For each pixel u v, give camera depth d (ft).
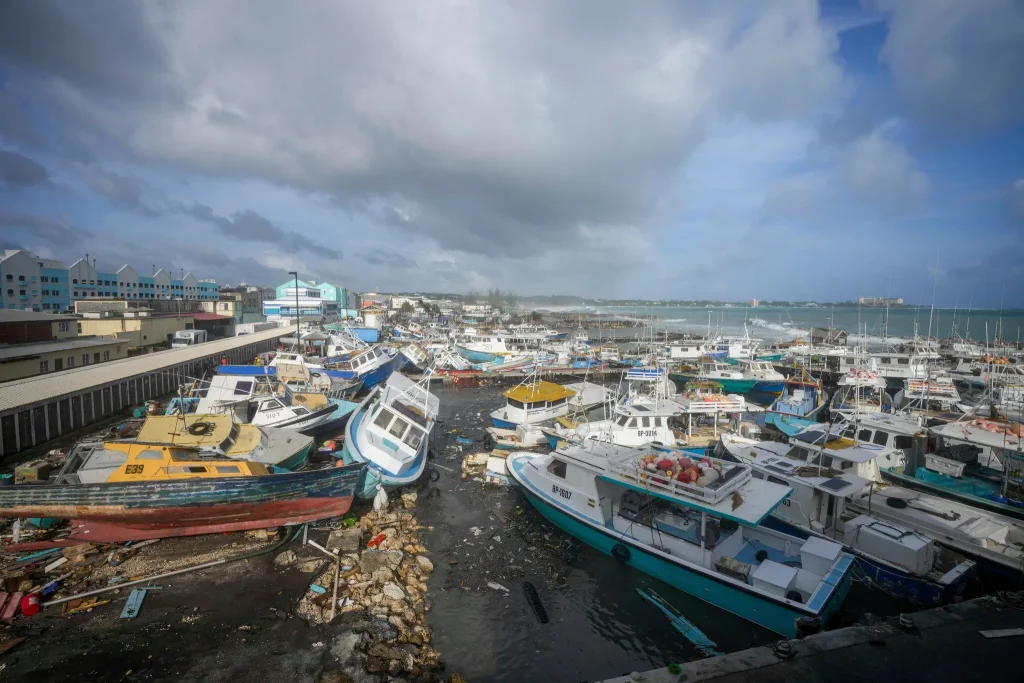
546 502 58.65
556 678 37.52
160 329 183.93
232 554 48.88
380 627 39.99
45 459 70.54
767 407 118.93
